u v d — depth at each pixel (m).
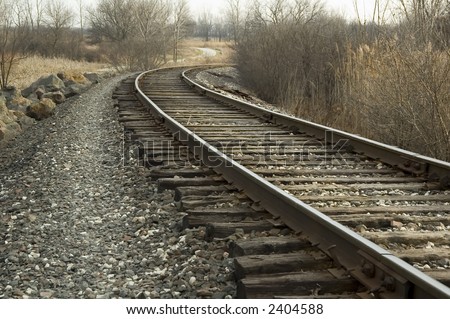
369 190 6.43
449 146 8.36
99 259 4.74
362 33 12.47
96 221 5.66
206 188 6.11
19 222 5.66
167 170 7.01
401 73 9.34
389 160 7.70
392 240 4.65
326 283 3.80
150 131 10.02
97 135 10.40
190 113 12.98
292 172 7.13
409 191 6.41
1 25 23.78
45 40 53.22
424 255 4.25
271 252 4.41
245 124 11.28
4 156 9.95
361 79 11.55
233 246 4.50
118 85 20.83
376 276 3.70
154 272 4.46
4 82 21.38
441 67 8.67
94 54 56.25
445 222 5.23
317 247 4.35
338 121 12.52
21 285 4.26
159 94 17.38
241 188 6.03
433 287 3.14
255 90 25.39
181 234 5.15
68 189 6.79
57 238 5.20
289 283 3.78
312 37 19.89
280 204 5.14
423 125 8.77
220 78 31.34
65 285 4.28
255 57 25.11
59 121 12.45
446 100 8.73
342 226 4.13
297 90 17.67
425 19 9.17
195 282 4.18
